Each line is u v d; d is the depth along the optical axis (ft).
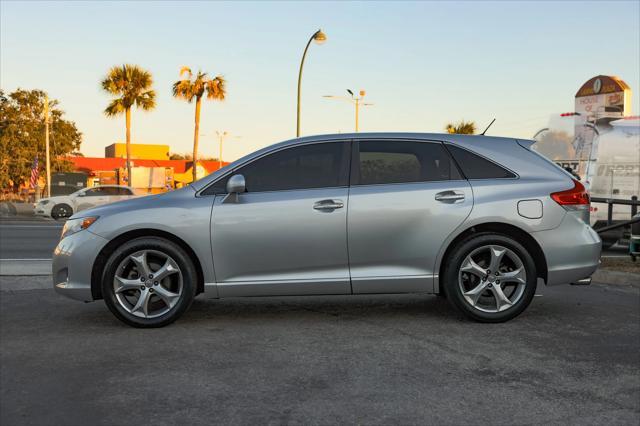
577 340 15.48
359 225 17.01
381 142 17.85
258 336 15.94
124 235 17.03
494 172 17.63
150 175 142.31
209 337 15.88
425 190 17.22
